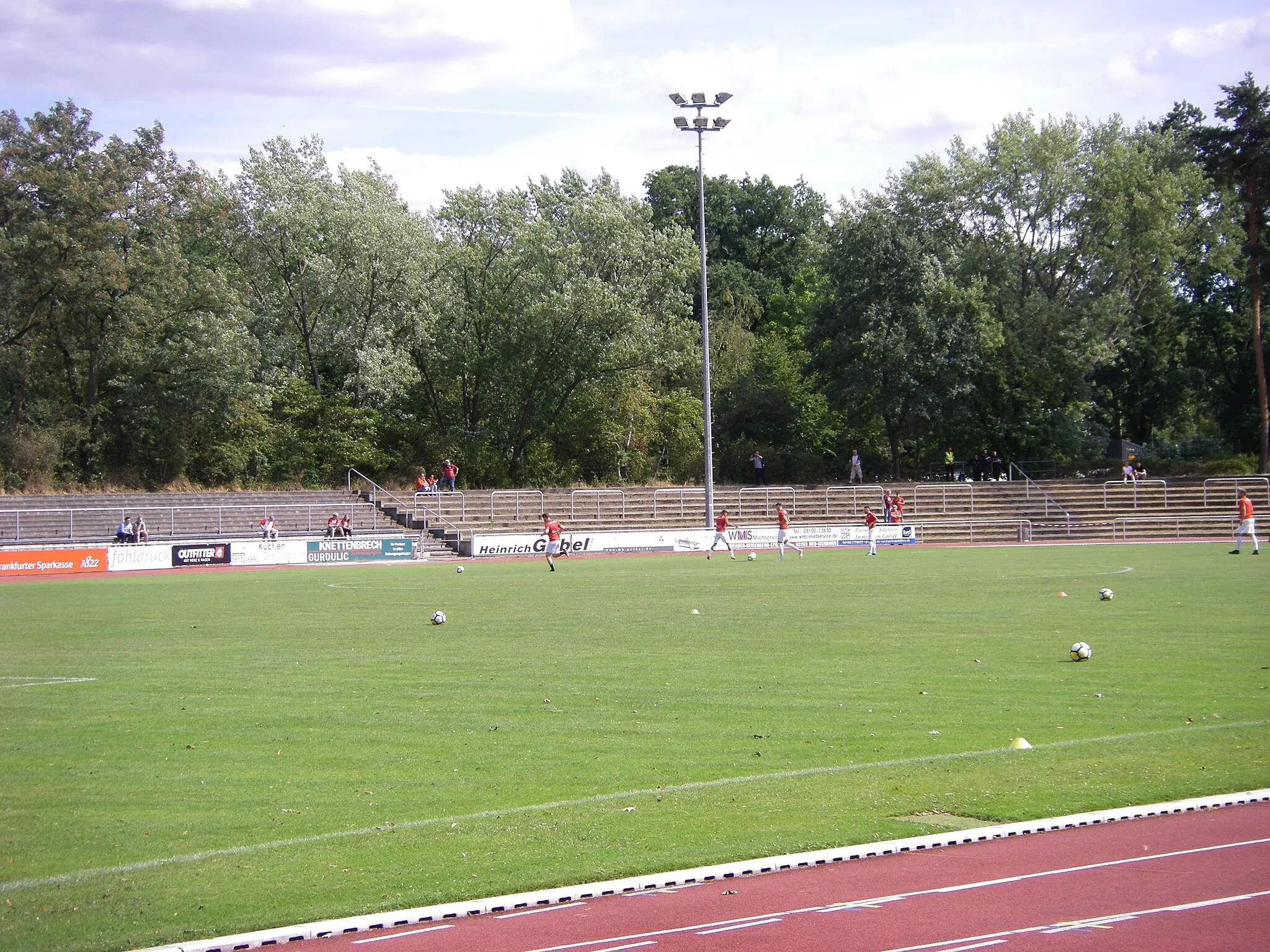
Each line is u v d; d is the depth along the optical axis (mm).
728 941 6875
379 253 63438
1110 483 61281
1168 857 8281
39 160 56938
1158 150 66188
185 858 8406
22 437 57125
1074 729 12320
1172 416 75312
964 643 19062
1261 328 65000
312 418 63688
